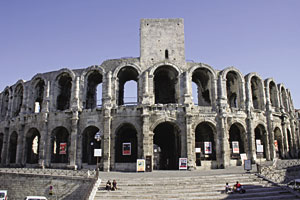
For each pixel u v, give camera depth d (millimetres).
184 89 44312
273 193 26281
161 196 25281
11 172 35656
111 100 44531
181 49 48688
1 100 59375
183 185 28141
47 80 49500
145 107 42344
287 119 53781
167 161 50594
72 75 47344
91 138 48906
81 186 29516
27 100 50812
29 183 33344
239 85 47719
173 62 47781
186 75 44719
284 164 37531
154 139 52031
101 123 43750
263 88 49906
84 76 47406
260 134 49781
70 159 43125
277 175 32188
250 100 47156
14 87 55219
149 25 50062
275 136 52281
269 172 32125
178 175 32875
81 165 43469
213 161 42375
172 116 42531
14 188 34125
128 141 50188
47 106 47469
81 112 45438
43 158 45062
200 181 29281
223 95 45312
